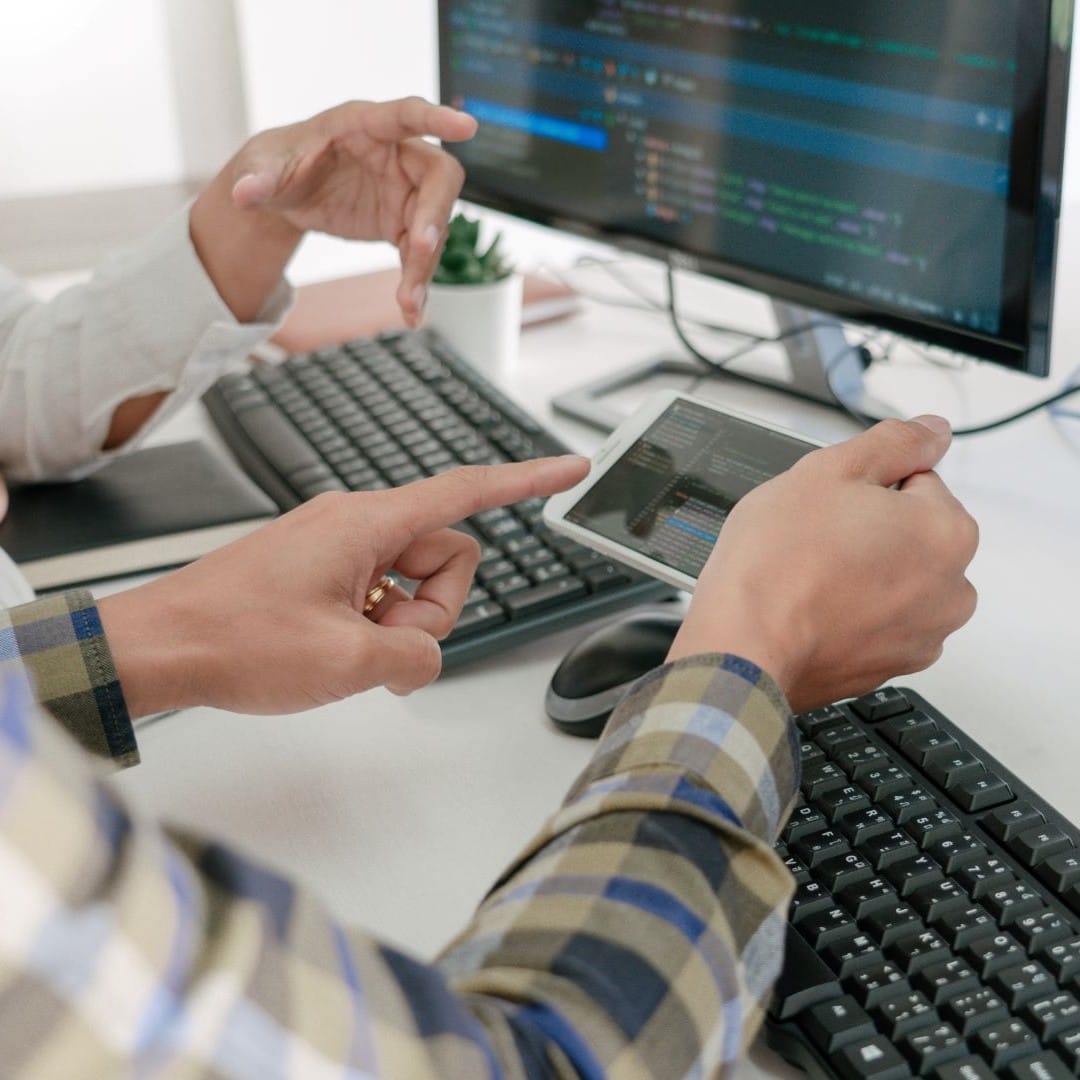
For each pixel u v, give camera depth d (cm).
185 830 25
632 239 91
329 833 53
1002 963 43
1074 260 116
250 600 52
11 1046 20
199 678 51
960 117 70
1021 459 81
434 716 60
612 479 62
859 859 47
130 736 50
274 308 81
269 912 24
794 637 41
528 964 31
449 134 74
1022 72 66
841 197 78
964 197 72
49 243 130
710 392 92
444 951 34
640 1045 30
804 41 76
